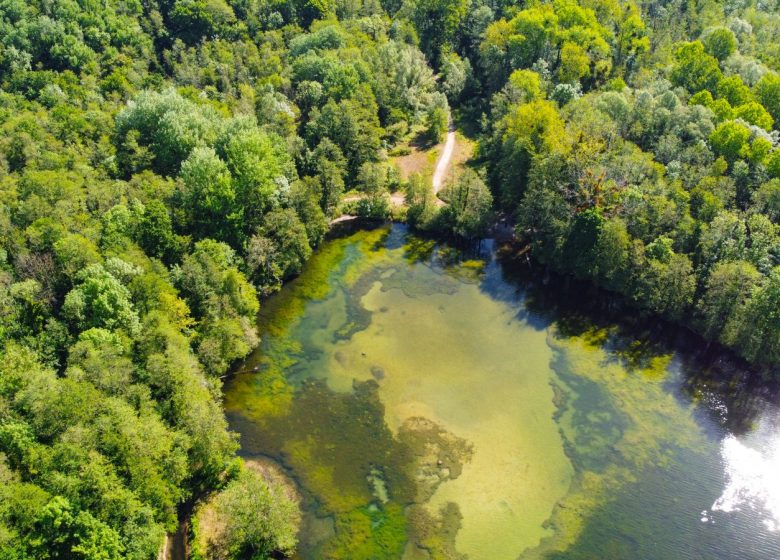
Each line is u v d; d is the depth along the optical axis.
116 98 151.50
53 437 69.38
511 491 82.25
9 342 79.75
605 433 90.19
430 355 105.25
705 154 118.69
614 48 170.75
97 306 85.25
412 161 163.62
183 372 82.12
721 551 74.38
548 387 98.62
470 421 92.56
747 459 85.31
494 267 128.38
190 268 100.00
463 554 74.69
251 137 124.56
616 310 114.44
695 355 102.94
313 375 101.31
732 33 155.12
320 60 170.12
